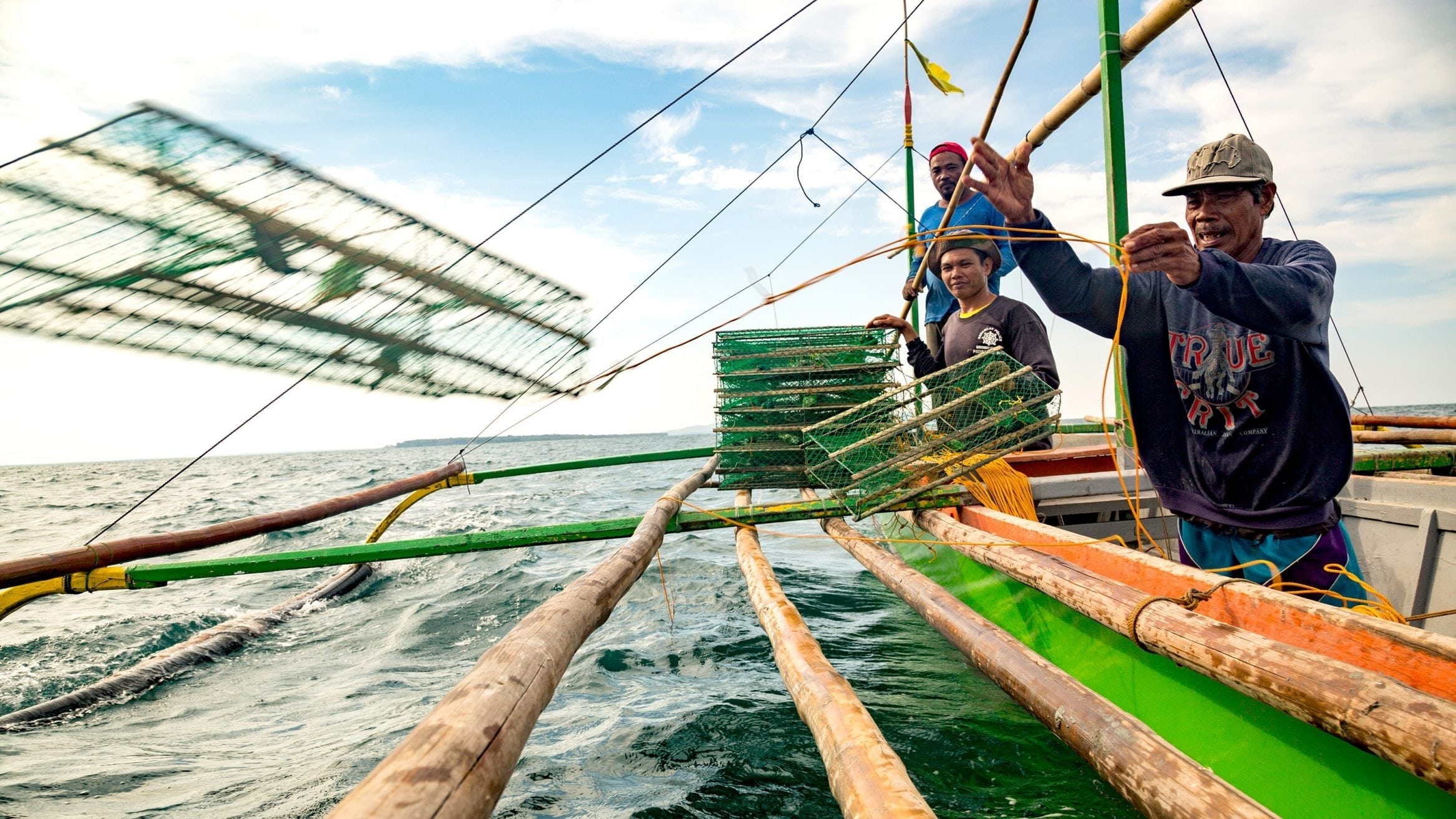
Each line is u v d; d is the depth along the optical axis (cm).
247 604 714
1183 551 286
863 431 474
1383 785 165
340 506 536
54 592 404
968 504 427
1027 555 313
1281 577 252
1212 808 182
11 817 303
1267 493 253
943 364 548
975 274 500
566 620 229
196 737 393
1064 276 248
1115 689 261
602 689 434
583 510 1385
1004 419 418
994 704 377
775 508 468
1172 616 214
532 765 337
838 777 185
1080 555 290
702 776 323
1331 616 182
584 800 306
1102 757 226
